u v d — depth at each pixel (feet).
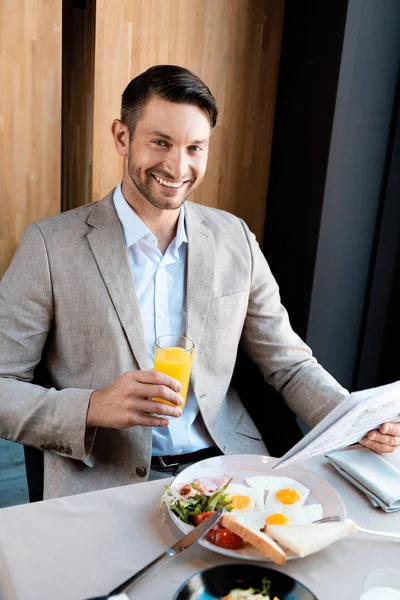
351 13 5.48
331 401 4.52
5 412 4.02
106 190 5.85
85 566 2.68
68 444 3.97
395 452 3.82
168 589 2.57
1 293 4.40
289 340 5.08
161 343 3.85
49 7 5.26
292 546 2.71
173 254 4.67
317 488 3.34
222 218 5.12
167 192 4.30
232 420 5.05
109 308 4.34
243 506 3.13
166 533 2.93
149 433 4.31
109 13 5.40
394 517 3.18
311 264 6.23
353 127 5.89
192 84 4.12
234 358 4.93
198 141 4.23
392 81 5.94
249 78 6.24
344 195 6.10
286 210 6.52
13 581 2.55
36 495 4.32
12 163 5.52
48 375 4.71
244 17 6.00
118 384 3.78
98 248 4.39
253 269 5.07
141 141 4.20
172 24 5.69
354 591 2.62
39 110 5.48
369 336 6.82
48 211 5.77
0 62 5.24
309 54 5.94
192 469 3.44
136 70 5.67
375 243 6.49
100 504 3.10
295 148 6.28
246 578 2.52
